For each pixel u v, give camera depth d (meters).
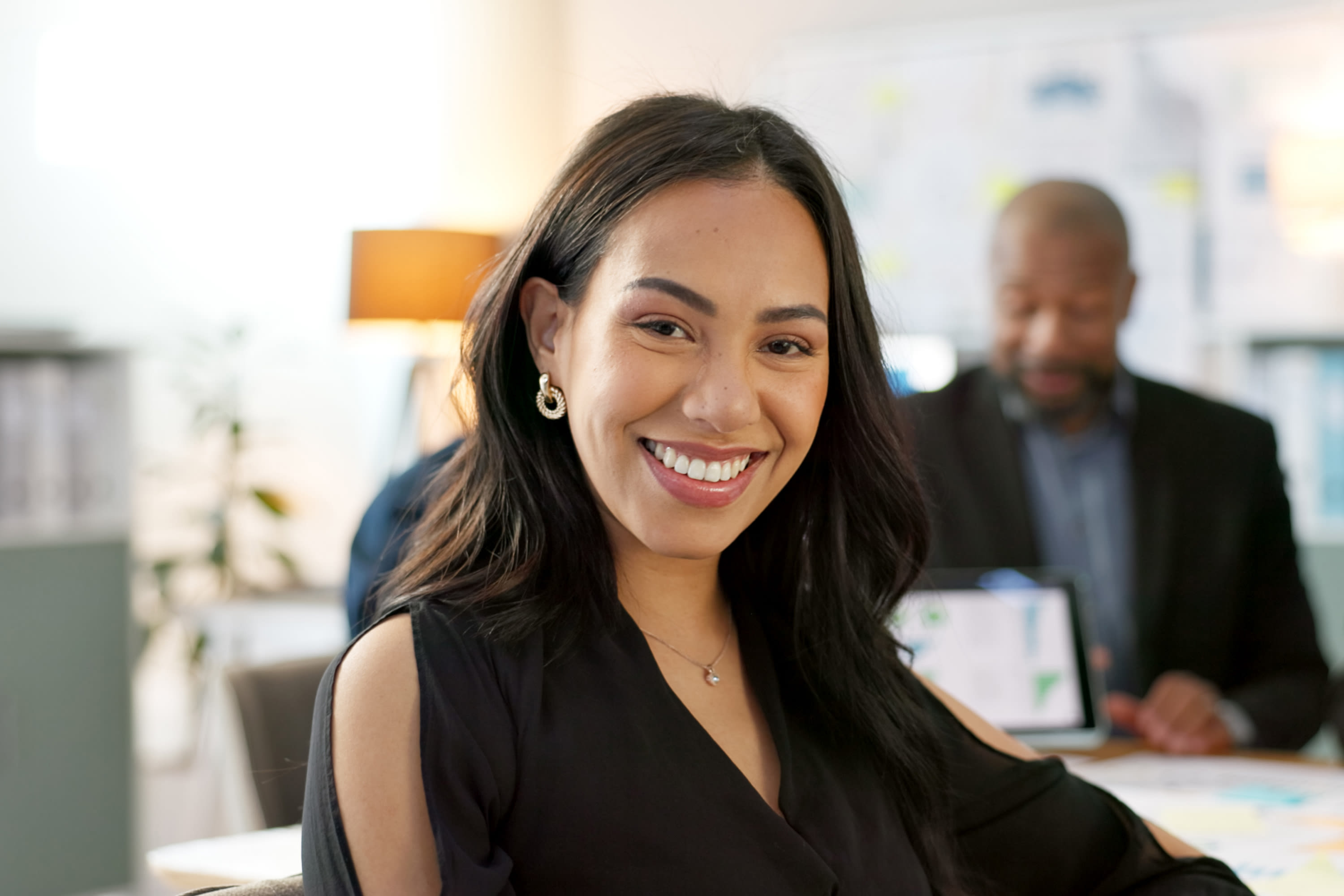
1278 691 2.89
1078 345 3.33
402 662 1.00
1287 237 3.76
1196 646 3.25
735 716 1.16
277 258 5.76
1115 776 2.08
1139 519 3.29
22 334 3.65
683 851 1.03
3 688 3.48
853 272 1.19
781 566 1.28
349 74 5.73
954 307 4.12
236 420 4.93
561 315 1.11
